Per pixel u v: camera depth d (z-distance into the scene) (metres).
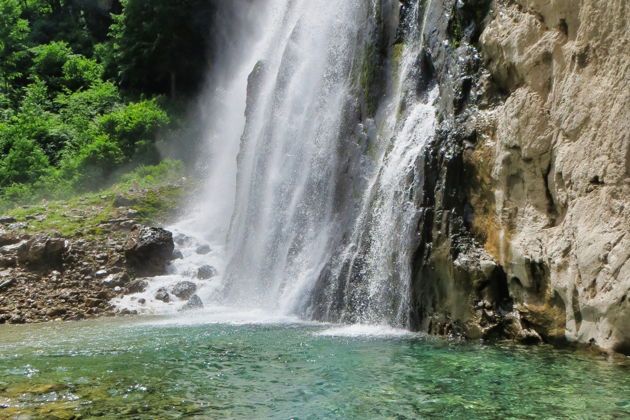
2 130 26.36
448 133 9.30
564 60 7.67
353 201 11.64
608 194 6.74
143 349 7.98
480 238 8.59
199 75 30.52
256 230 14.59
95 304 13.04
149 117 25.55
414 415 4.95
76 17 37.97
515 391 5.53
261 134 15.66
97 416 4.99
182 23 29.88
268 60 17.77
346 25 13.67
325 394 5.61
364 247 10.60
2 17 31.83
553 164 7.65
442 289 8.79
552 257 7.43
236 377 6.30
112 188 22.05
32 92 29.75
